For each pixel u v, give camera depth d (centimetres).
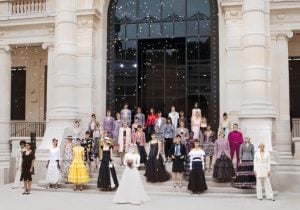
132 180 1345
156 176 1630
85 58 2266
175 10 2373
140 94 2395
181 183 1577
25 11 2491
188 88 2331
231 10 2128
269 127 1717
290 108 2388
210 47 2302
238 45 2111
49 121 1983
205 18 2323
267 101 1789
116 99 2386
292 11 2117
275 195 1536
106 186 1573
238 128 1809
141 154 1820
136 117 2069
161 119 1991
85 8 2269
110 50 2405
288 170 1878
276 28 2139
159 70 2416
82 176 1616
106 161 1589
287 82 2120
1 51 2516
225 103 2175
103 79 2342
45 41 2455
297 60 2398
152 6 2405
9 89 2533
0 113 2481
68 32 2030
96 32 2333
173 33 2362
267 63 1852
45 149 1875
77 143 1648
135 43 2398
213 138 1811
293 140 2064
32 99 2769
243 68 1862
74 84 2019
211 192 1531
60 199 1435
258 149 1557
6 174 2055
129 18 2420
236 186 1538
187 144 1762
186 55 2338
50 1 2462
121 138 1886
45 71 2766
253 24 1820
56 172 1681
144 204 1321
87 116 2233
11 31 2508
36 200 1414
